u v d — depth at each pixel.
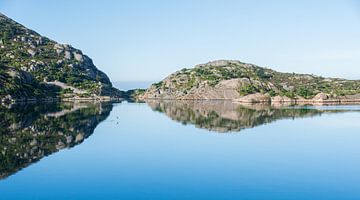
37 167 58.16
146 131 103.25
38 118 132.38
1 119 126.38
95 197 44.97
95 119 134.62
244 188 48.72
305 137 93.00
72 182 50.62
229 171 57.31
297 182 51.59
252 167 59.97
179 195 45.88
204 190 47.88
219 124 122.88
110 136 92.12
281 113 173.25
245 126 116.81
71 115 148.75
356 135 96.75
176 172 56.41
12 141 80.56
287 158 67.12
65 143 80.06
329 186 49.84
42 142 80.25
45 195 45.53
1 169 56.62
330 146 79.81
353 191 47.78
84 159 64.50
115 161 63.31
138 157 67.00
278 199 44.84
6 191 46.78
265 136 94.50
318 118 144.75
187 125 119.62
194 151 73.38
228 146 79.31
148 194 46.25
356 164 62.41
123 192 46.84
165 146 78.88
